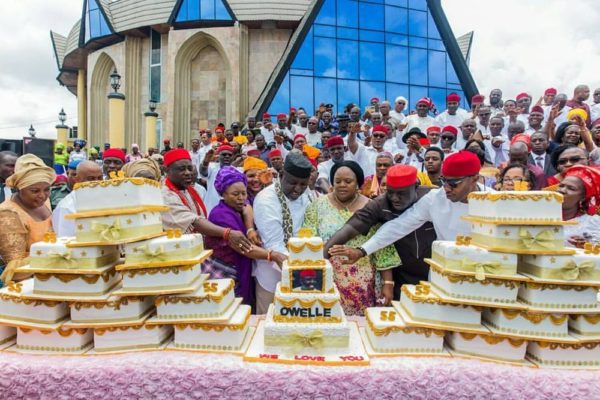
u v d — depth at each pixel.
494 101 9.94
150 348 2.09
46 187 2.89
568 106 8.18
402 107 11.05
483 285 2.04
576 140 5.52
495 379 1.89
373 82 20.00
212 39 22.11
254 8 21.75
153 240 2.10
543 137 5.66
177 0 22.02
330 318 2.12
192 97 22.77
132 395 1.91
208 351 2.08
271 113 18.95
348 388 1.89
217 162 8.29
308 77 19.31
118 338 2.08
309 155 5.27
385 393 1.89
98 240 2.06
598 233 2.75
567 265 1.95
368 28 20.00
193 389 1.91
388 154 5.16
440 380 1.90
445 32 20.84
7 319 2.11
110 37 24.47
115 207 2.09
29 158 2.89
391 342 2.10
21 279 2.66
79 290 2.08
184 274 2.08
